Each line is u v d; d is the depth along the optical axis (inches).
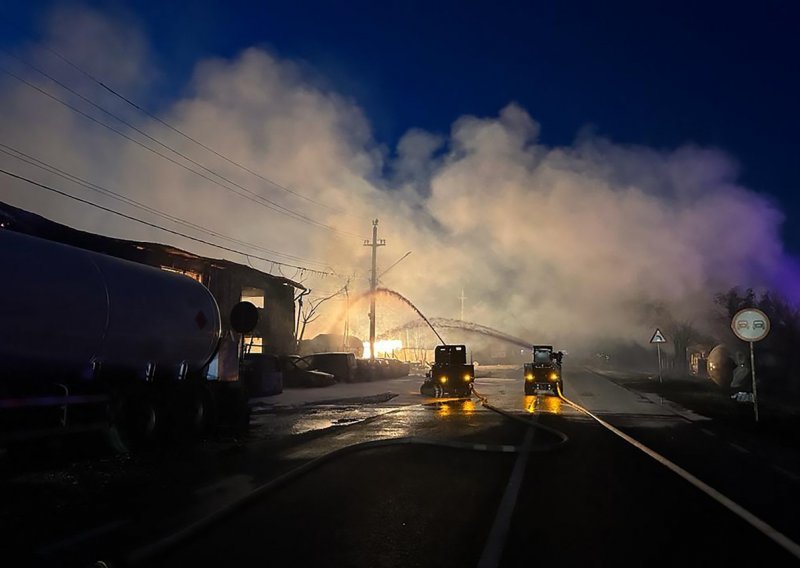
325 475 366.0
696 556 226.1
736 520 273.7
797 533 255.0
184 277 526.9
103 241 745.0
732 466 404.8
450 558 221.9
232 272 1125.7
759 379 1071.6
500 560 220.1
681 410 814.5
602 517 278.1
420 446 476.4
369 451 453.1
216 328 542.9
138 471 378.3
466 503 301.6
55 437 395.5
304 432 567.8
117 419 437.7
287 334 1395.2
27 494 314.7
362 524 263.9
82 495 313.6
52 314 377.4
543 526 263.6
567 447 480.7
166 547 225.3
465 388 1050.7
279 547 232.7
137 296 450.0
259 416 716.7
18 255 368.5
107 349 425.1
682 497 317.1
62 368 396.2
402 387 1332.4
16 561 213.9
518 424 639.8
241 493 318.7
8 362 357.7
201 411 514.9
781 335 1119.6
